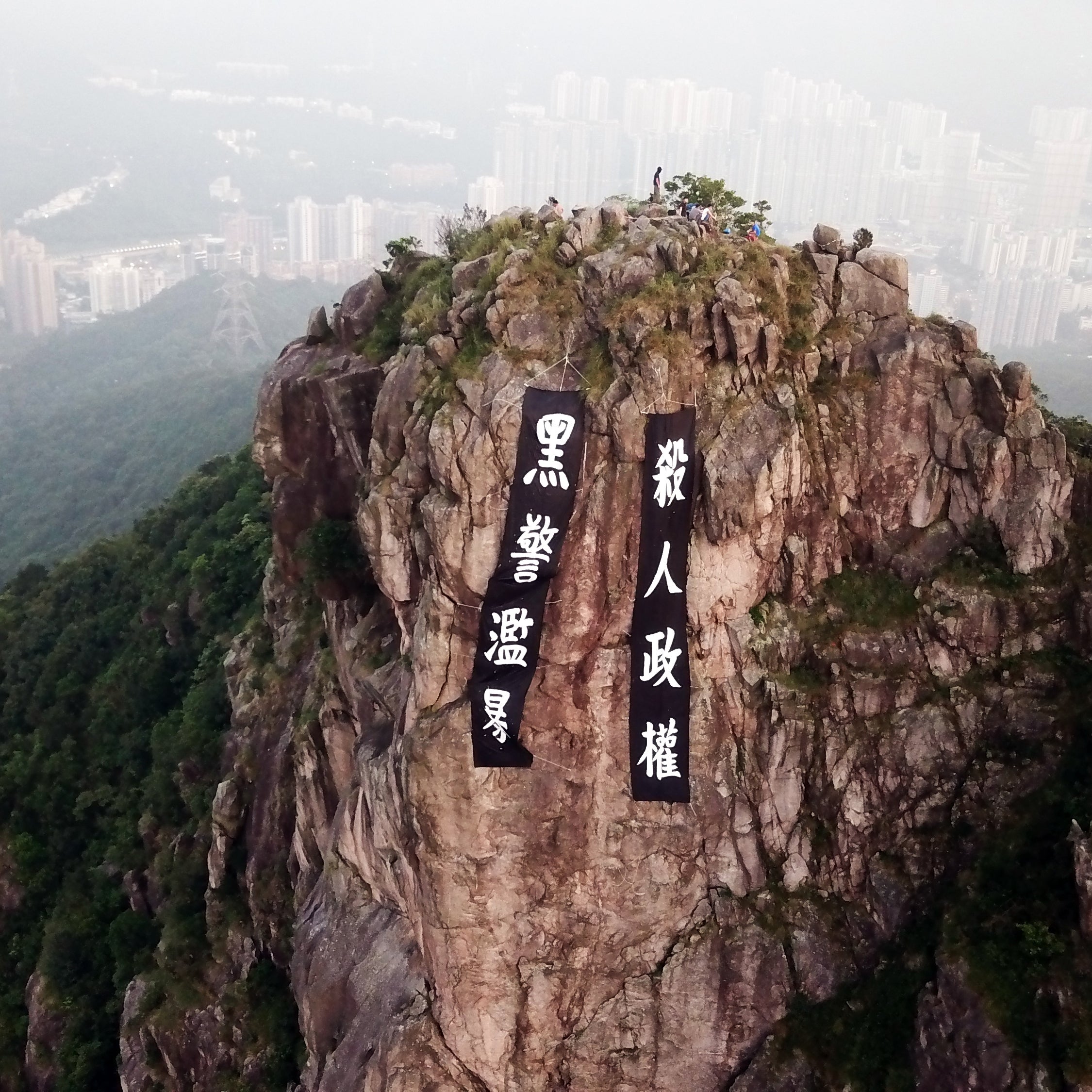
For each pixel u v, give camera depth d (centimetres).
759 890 2527
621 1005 2544
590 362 2388
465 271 2722
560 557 2331
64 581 6694
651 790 2419
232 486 6700
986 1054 2114
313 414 3466
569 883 2492
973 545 2558
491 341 2459
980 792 2431
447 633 2398
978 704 2477
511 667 2350
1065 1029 2053
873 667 2506
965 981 2191
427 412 2470
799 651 2509
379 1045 2580
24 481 14625
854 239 2756
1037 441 2506
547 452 2302
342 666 3122
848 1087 2319
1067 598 2511
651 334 2352
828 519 2539
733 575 2439
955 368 2550
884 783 2486
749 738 2506
